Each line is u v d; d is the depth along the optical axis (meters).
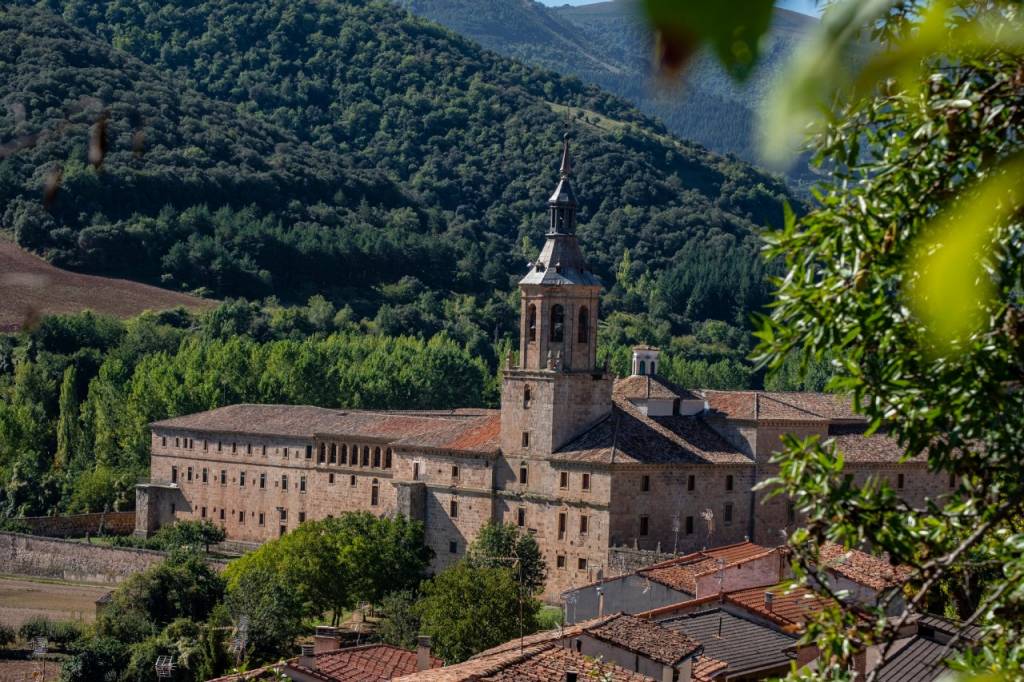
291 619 157.12
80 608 199.12
